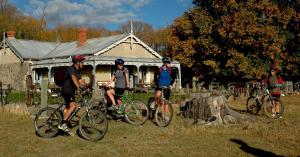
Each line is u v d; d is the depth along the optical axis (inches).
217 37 1644.9
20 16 3078.2
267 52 1541.6
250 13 1513.3
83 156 308.8
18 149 335.6
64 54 1539.1
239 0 1601.9
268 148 336.2
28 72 1599.4
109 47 1448.1
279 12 1585.9
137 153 318.0
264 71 1537.9
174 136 392.8
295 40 1672.0
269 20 1574.8
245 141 366.3
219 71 1649.9
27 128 439.8
